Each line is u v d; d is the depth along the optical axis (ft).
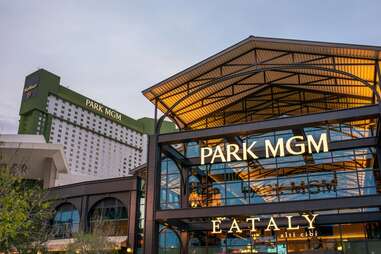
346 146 84.53
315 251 85.51
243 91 104.27
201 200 97.71
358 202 67.56
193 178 100.83
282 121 76.43
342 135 91.71
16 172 67.21
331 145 85.66
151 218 77.00
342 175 86.94
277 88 104.37
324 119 73.56
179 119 108.27
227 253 93.66
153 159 81.46
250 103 106.32
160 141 83.15
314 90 101.14
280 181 91.20
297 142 80.64
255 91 105.70
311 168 89.61
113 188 115.24
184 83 94.99
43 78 571.28
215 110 108.88
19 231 59.88
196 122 111.34
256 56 91.35
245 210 74.08
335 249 84.12
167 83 93.30
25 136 130.62
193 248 98.02
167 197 101.65
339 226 85.56
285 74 97.86
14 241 69.67
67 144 615.57
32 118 545.03
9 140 126.31
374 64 82.28
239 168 96.78
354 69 86.28
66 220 120.78
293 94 102.83
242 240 93.20
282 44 85.46
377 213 81.30
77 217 119.14
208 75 94.43
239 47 88.28
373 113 71.05
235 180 96.22
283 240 89.10
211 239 96.68
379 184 84.28
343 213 83.61
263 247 90.43
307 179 85.20
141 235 110.22
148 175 80.33
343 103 98.48
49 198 107.45
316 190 87.40
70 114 627.46
